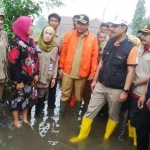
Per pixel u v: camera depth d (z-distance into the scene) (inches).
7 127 148.3
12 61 143.1
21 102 150.4
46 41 160.6
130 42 137.3
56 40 177.9
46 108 187.3
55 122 164.6
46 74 164.7
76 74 172.1
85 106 201.9
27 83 150.5
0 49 147.0
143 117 111.0
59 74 178.5
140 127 112.3
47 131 149.6
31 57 148.5
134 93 138.2
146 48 136.6
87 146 137.3
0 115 164.4
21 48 142.9
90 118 146.6
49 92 183.8
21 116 166.7
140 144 114.7
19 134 141.8
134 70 135.6
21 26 142.6
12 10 188.5
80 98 181.9
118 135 156.7
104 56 144.4
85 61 168.4
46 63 163.2
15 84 147.6
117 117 148.6
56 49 166.6
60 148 131.2
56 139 140.9
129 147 141.7
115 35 136.2
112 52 140.3
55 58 167.5
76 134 150.6
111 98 142.8
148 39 131.7
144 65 135.7
